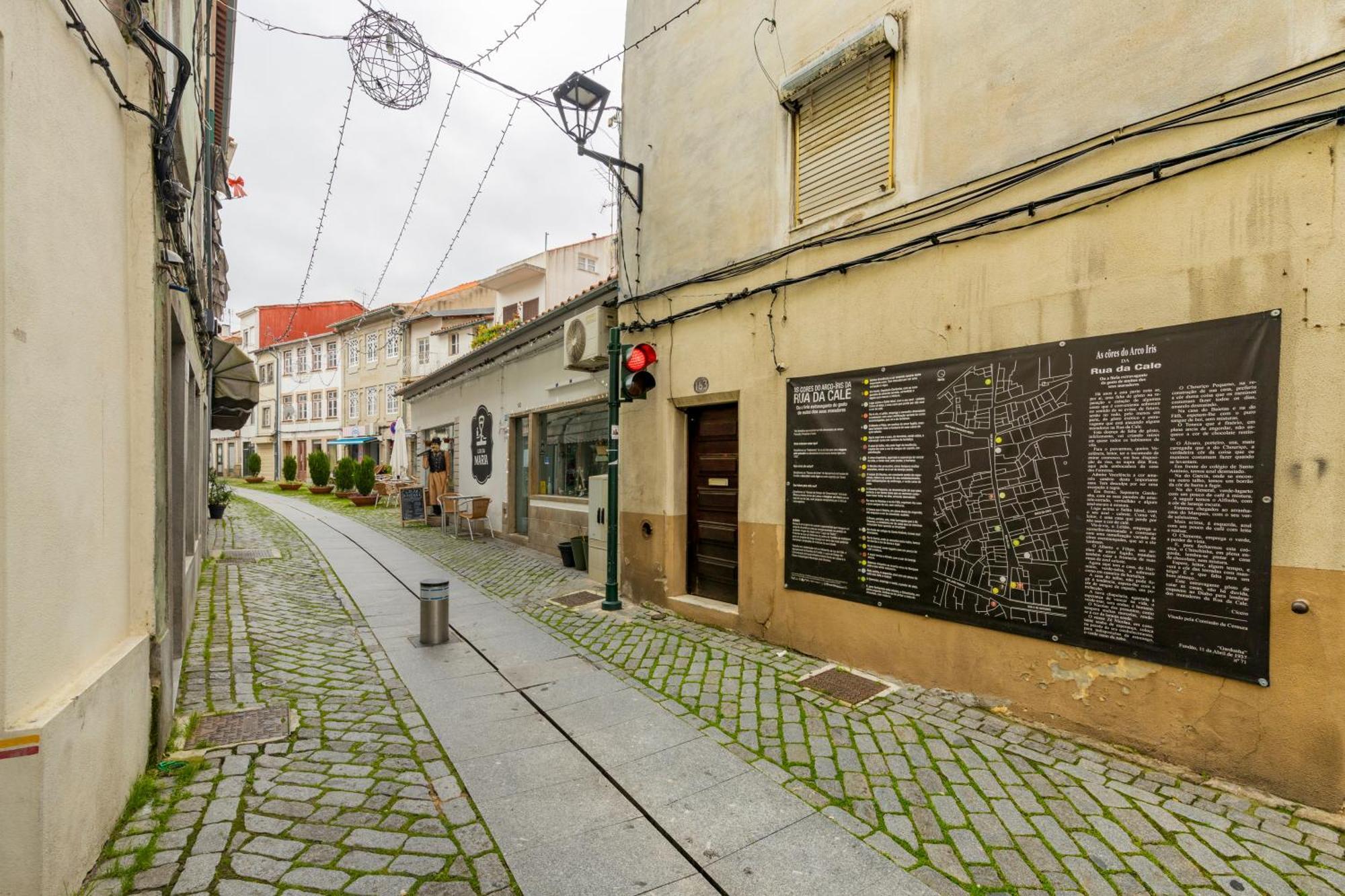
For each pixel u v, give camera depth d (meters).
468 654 5.44
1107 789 3.18
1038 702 3.87
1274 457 3.02
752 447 5.78
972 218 4.21
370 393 31.44
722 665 5.07
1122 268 3.53
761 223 5.76
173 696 3.81
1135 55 3.48
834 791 3.24
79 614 2.52
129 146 3.13
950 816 3.01
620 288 7.55
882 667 4.72
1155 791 3.14
